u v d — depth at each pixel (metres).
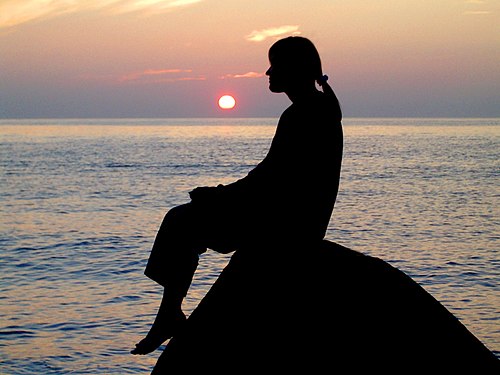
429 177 90.56
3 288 28.09
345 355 5.24
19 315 23.58
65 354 19.44
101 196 70.12
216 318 5.54
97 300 25.67
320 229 5.58
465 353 5.18
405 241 41.19
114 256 35.94
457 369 5.12
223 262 31.09
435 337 5.22
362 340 5.25
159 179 89.25
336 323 5.34
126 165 114.38
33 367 18.44
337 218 51.34
